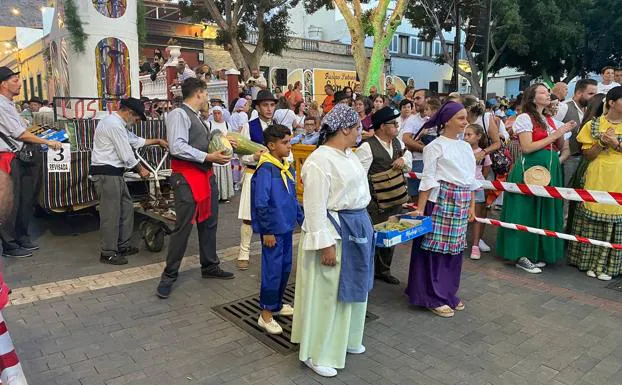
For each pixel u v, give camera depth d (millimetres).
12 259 5605
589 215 5039
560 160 5508
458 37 11547
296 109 11070
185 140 4410
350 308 3287
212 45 22609
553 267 5438
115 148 5301
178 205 4473
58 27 9562
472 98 5648
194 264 5453
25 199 5777
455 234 4039
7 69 5043
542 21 22625
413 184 6312
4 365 2094
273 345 3662
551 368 3365
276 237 3727
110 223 5395
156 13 21484
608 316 4180
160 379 3211
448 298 4223
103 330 3889
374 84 13305
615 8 23859
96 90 9141
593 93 6066
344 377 3254
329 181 3090
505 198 5414
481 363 3432
